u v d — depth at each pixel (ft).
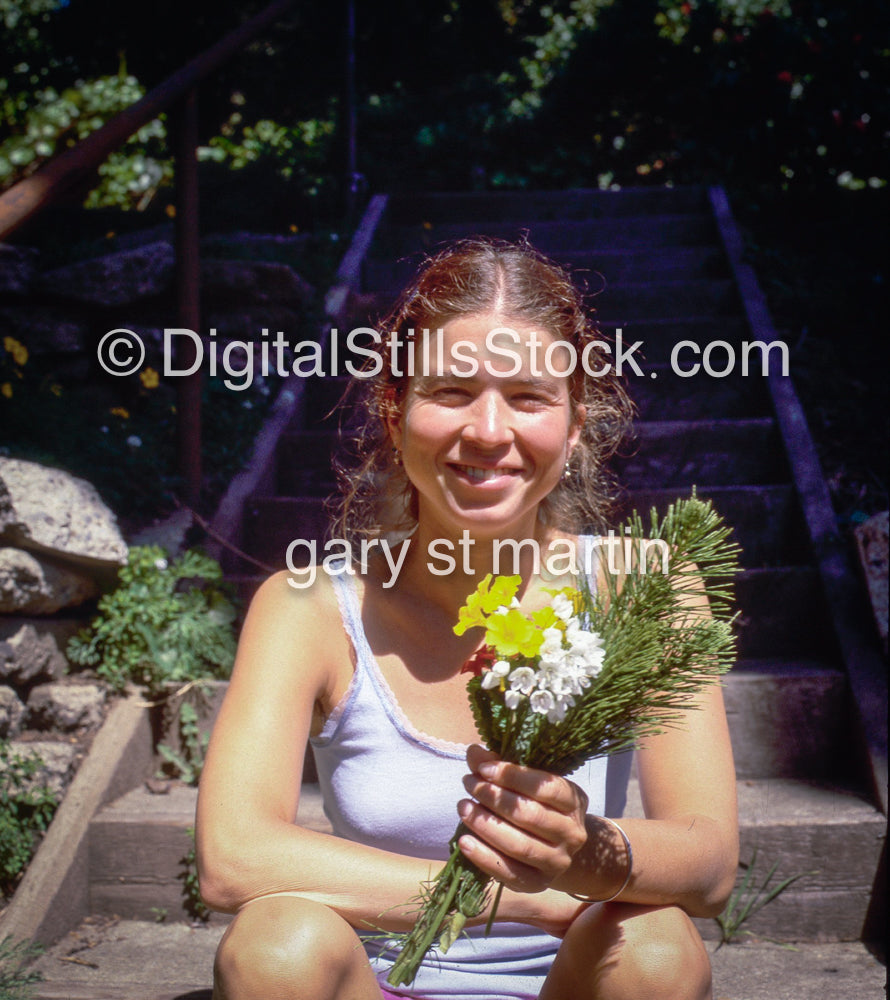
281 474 13.39
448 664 4.90
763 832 7.61
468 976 4.65
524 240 5.18
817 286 15.96
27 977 6.58
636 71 23.63
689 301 15.97
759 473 12.63
